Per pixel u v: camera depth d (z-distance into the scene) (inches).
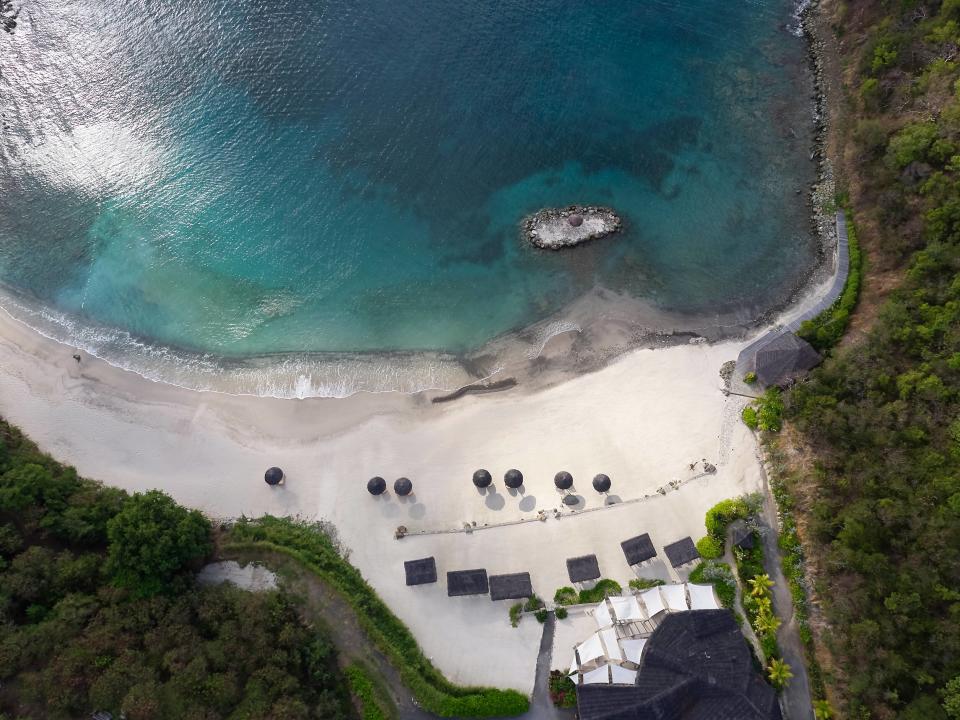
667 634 1690.5
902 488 1776.6
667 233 2549.2
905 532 1737.2
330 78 2989.7
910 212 2267.5
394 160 2780.5
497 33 3105.3
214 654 1720.0
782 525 1918.1
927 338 1977.1
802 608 1811.0
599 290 2443.4
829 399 1977.1
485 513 2055.9
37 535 1895.9
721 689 1598.2
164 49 3105.3
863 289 2283.5
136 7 3213.6
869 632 1633.9
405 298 2490.2
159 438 2256.4
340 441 2217.0
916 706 1551.4
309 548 2006.6
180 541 1844.2
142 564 1791.3
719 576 1873.8
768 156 2694.4
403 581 1975.9
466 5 3184.1
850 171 2532.0
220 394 2335.1
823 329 2177.7
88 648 1678.2
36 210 2751.0
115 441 2256.4
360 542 2042.3
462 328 2416.3
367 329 2436.0
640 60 3006.9
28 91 3034.0
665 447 2105.1
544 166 2738.7
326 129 2864.2
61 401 2337.6
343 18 3152.1
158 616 1779.0
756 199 2593.5
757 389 2160.4
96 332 2482.8
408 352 2381.9
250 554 1982.0
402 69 3006.9
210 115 2925.7
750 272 2434.8
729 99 2866.6
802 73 2886.3
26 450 2162.9
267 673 1720.0
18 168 2851.9
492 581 1895.9
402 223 2637.8
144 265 2605.8
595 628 1862.7
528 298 2452.0
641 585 1892.2
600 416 2187.5
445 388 2298.2
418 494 2103.8
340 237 2623.0
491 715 1750.7
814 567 1845.5
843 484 1863.9
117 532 1819.6
